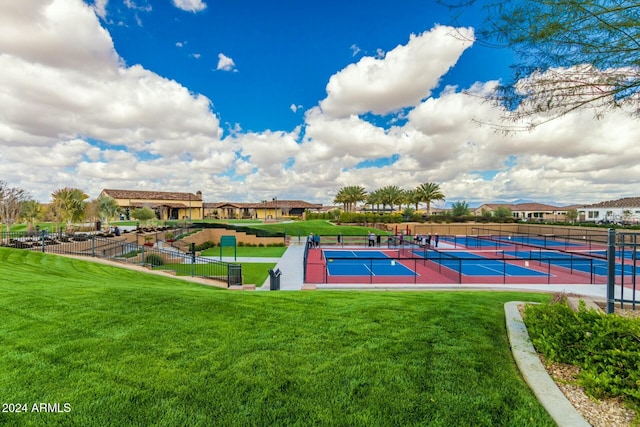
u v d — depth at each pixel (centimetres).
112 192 7412
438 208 9438
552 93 386
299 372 366
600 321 376
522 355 396
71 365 373
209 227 3688
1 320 496
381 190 7075
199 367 375
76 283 827
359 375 360
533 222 5478
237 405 307
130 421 284
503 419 286
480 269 1991
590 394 309
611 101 375
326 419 288
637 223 4772
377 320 541
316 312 587
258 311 587
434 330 494
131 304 598
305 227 4825
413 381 348
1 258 1233
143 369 368
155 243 2714
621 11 317
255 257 2500
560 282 1546
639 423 271
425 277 1702
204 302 631
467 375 360
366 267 2044
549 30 348
